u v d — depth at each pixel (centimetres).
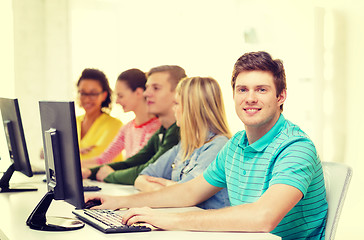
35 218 173
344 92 427
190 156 243
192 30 499
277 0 479
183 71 308
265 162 176
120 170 307
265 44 492
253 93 175
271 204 153
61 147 170
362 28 414
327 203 175
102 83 371
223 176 205
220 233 154
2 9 428
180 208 209
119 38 474
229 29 505
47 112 178
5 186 254
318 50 442
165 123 308
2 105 260
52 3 445
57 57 448
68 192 171
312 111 445
